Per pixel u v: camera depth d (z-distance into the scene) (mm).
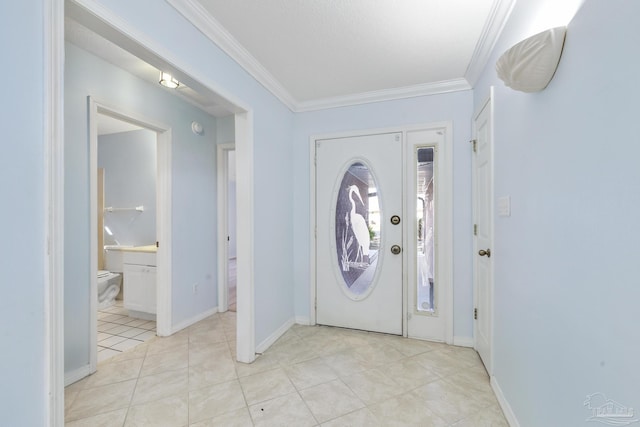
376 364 2066
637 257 661
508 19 1509
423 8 1558
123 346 2398
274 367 2031
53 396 922
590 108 827
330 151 2799
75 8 1036
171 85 2336
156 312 2896
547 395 1100
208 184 3207
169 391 1756
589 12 824
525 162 1290
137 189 3764
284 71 2236
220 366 2053
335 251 2785
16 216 870
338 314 2777
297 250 2918
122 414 1551
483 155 2023
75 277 1922
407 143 2561
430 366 2033
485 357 2004
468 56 2023
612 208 741
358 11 1579
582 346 881
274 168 2516
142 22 1277
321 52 1979
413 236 2543
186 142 2896
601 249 790
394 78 2344
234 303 3699
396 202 2592
